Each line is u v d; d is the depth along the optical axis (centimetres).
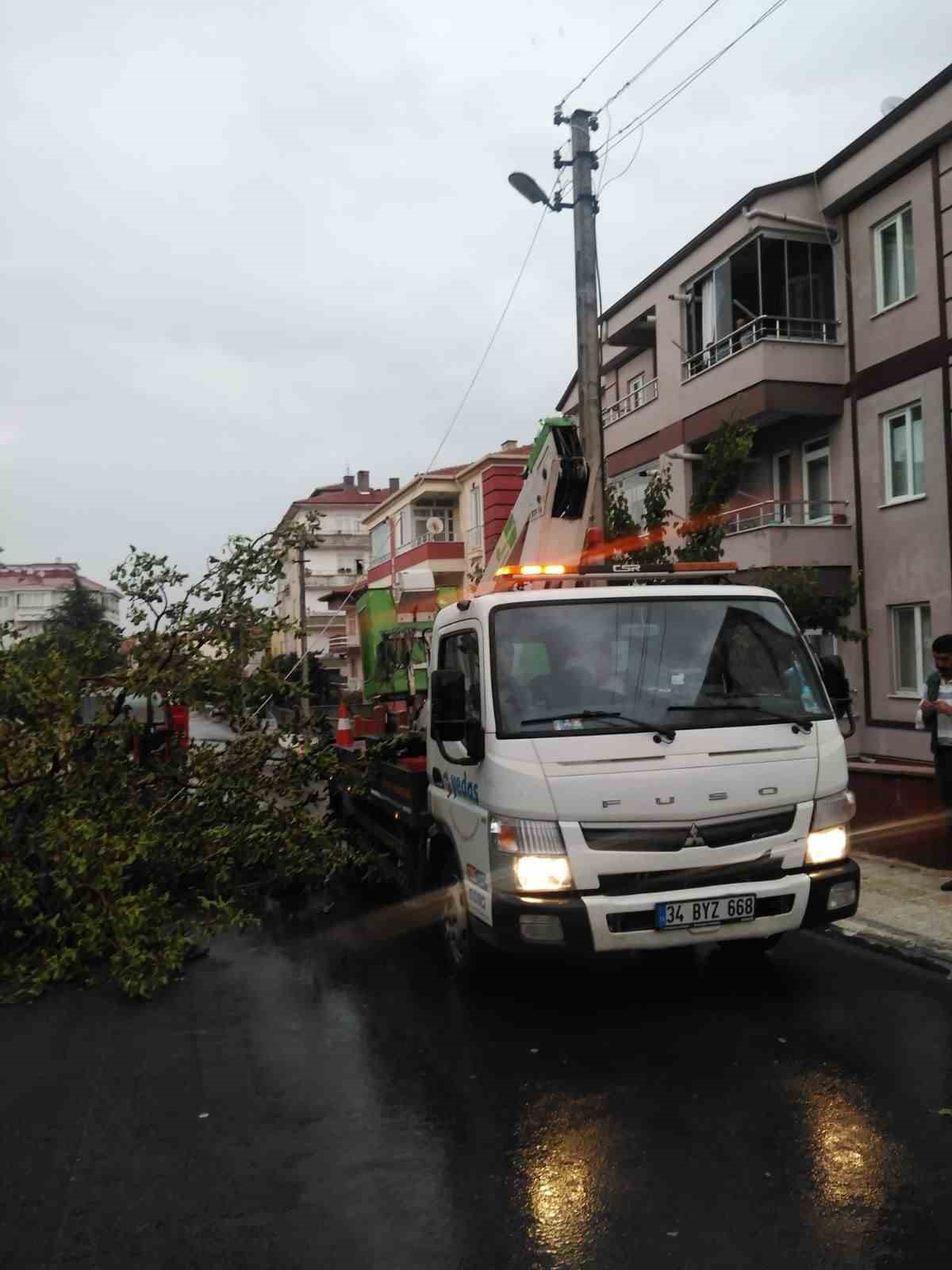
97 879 645
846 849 551
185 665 805
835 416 1716
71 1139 422
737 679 560
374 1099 452
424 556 3566
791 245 1705
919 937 659
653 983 602
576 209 1251
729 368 1755
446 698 552
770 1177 370
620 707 539
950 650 755
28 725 718
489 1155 395
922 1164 377
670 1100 438
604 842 507
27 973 650
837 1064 474
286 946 730
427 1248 332
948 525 1490
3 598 9969
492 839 525
